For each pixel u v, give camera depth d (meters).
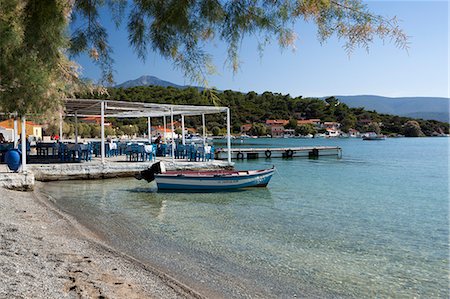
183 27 2.64
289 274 6.42
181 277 6.23
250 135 118.25
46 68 4.07
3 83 4.36
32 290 4.74
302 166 30.48
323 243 8.30
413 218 11.12
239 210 12.00
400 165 32.75
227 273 6.45
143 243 8.21
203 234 8.98
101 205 12.73
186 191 15.84
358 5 2.33
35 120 5.43
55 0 3.09
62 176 18.75
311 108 152.88
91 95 4.43
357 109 162.50
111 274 5.96
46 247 7.15
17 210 10.79
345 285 5.97
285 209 12.24
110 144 24.48
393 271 6.61
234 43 2.67
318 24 2.45
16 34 3.30
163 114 28.30
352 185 18.88
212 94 2.83
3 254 6.28
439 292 5.73
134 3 2.76
